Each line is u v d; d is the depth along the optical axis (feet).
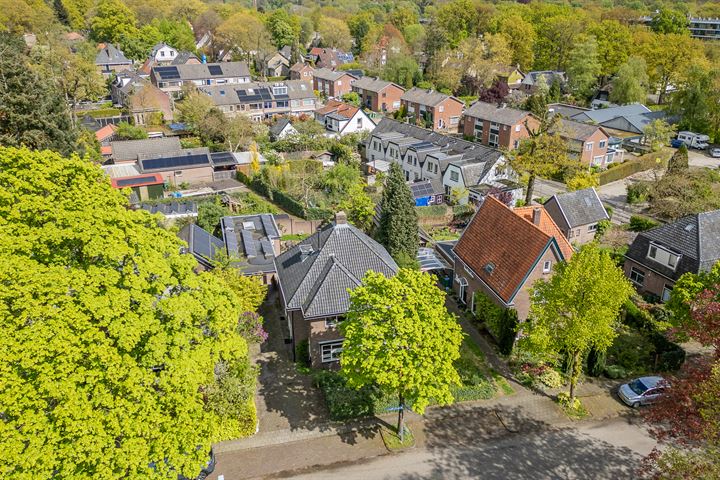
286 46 524.11
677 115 309.01
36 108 173.06
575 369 103.60
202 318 81.46
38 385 63.77
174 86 364.17
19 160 80.59
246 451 94.12
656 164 259.39
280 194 215.51
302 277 118.01
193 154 245.24
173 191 231.09
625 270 153.07
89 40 480.64
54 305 68.18
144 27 481.05
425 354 88.48
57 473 64.49
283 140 282.15
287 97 350.02
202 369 76.79
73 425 62.23
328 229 129.59
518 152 229.86
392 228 150.20
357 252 122.42
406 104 348.79
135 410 67.56
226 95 335.67
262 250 151.64
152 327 71.51
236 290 115.55
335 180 222.48
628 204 220.02
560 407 105.60
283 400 106.32
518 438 97.91
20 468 62.34
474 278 134.92
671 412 79.30
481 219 141.18
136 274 77.82
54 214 75.20
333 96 411.13
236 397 92.17
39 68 276.62
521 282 117.60
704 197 195.93
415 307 92.58
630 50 375.45
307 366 116.57
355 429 99.40
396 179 150.61
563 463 92.38
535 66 440.45
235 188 238.89
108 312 68.54
